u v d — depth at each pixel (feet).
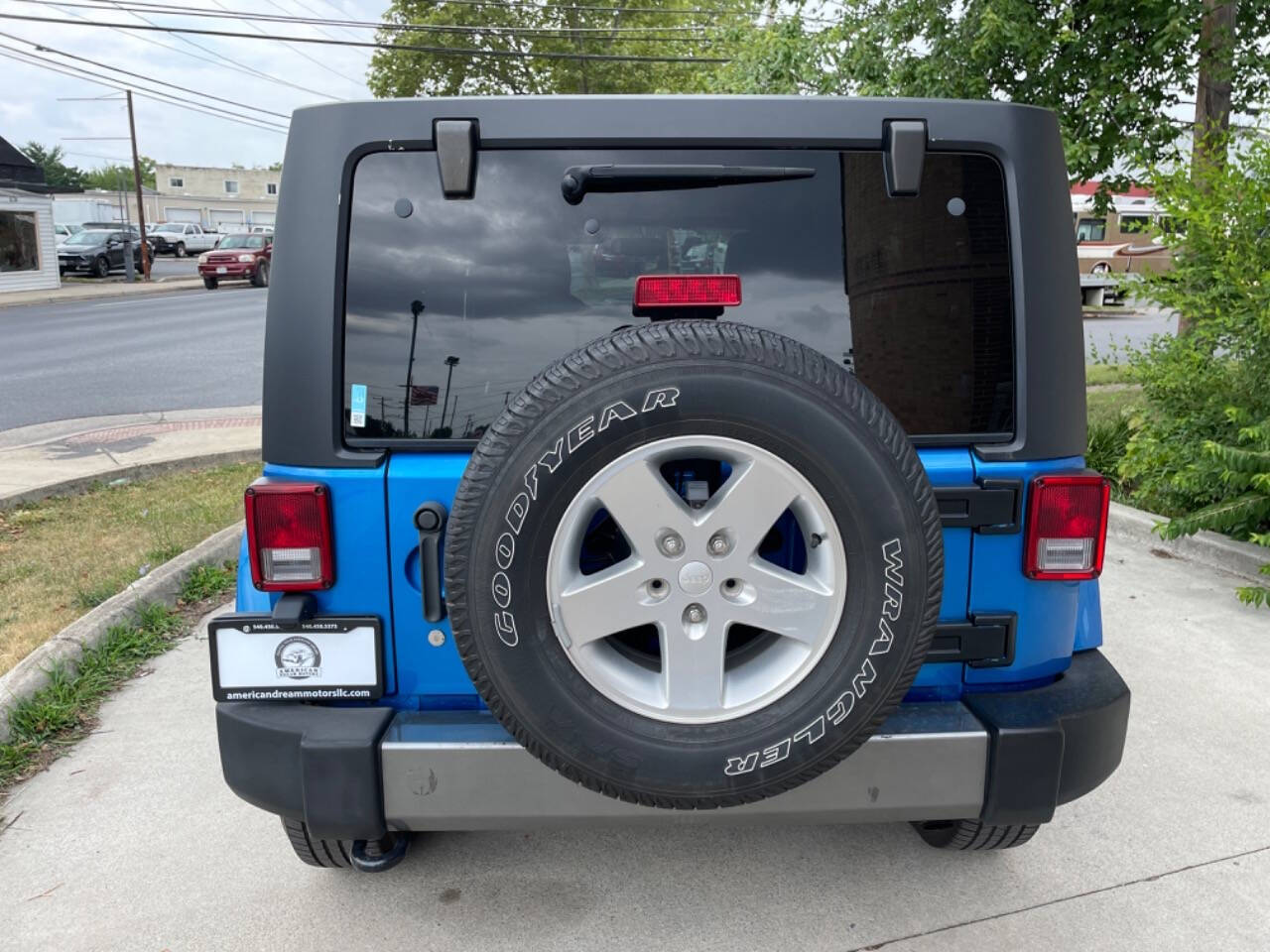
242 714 7.42
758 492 6.39
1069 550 7.38
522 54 106.32
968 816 7.48
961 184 7.31
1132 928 8.60
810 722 6.60
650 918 8.77
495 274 7.22
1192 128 26.21
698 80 39.91
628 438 6.24
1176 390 18.86
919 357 7.39
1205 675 13.82
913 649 6.57
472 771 7.09
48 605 15.66
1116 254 81.66
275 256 7.20
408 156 7.14
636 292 6.64
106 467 24.71
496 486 6.25
